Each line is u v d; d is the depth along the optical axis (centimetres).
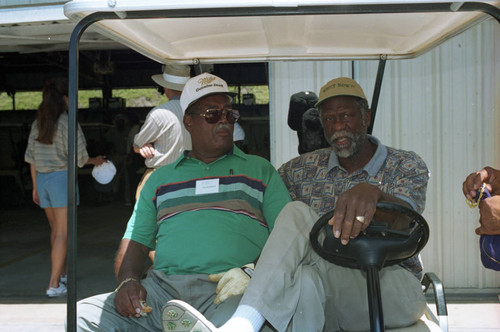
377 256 197
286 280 206
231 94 272
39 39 532
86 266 623
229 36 265
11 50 645
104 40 545
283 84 487
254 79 1051
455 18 222
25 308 476
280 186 272
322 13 181
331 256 210
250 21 238
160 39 259
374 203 196
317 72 483
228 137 268
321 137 362
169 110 392
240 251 254
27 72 1265
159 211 268
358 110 271
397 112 480
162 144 393
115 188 1184
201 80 267
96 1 179
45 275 586
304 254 218
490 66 471
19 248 738
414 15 223
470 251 482
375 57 306
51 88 477
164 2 178
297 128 371
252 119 1029
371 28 250
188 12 184
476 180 213
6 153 1206
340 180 280
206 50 291
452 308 449
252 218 261
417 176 266
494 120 473
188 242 254
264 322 205
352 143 269
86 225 919
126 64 1213
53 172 487
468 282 484
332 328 238
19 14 468
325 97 271
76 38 188
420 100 479
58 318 450
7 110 1282
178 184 268
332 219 198
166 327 196
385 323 227
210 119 264
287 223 223
